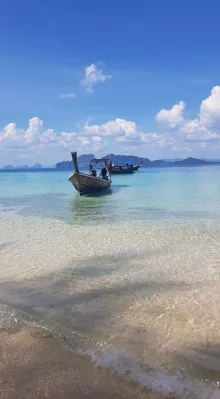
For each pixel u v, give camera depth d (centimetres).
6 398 327
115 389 339
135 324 477
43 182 4247
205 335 442
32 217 1422
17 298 574
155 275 675
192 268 709
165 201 1816
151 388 341
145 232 1066
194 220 1240
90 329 463
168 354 399
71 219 1345
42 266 748
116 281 648
